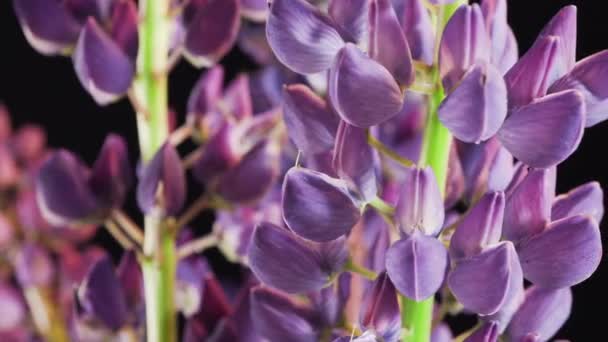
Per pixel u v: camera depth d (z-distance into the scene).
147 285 0.41
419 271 0.31
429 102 0.33
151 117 0.40
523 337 0.34
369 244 0.36
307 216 0.32
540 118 0.32
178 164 0.39
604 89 0.32
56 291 0.45
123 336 0.41
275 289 0.34
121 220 0.41
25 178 0.46
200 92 0.43
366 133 0.33
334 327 0.35
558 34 0.33
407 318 0.33
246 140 0.42
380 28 0.32
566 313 0.35
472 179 0.34
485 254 0.32
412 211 0.32
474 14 0.31
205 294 0.39
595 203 0.34
